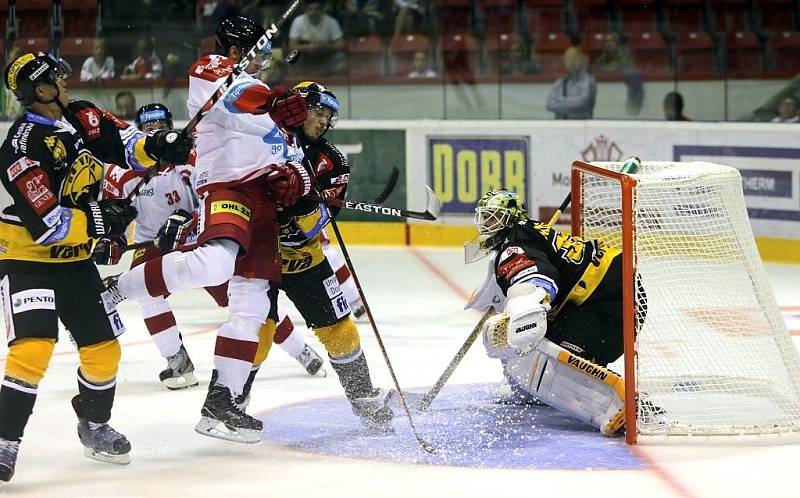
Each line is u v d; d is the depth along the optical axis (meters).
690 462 10.20
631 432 10.77
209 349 15.94
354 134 25.52
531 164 24.27
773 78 23.44
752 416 11.43
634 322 10.70
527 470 10.00
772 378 11.72
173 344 13.45
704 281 12.02
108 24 25.97
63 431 11.68
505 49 24.94
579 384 11.18
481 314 18.09
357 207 11.80
